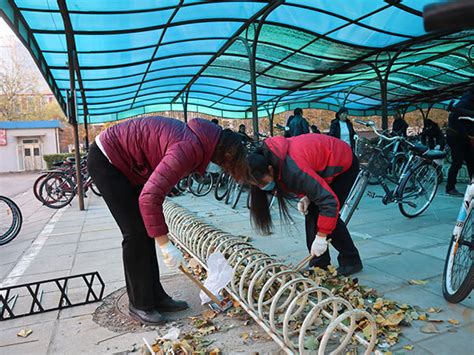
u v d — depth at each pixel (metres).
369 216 5.04
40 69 6.89
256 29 6.34
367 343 1.86
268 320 2.27
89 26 5.96
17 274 3.47
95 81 9.08
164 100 13.33
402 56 9.02
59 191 7.31
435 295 2.57
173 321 2.44
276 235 4.35
